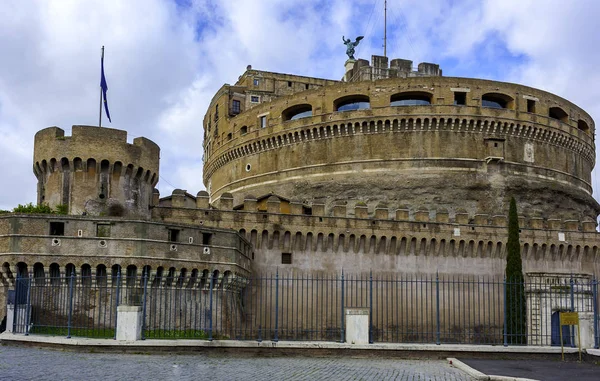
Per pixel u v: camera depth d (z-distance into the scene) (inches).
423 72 3833.7
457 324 2669.8
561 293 2274.9
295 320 2458.2
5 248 1649.9
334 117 3228.3
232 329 1966.0
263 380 965.2
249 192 3486.7
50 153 2062.0
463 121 3159.5
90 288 1673.2
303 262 2534.5
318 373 1065.5
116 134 2107.5
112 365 1074.7
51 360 1121.4
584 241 2938.0
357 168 3174.2
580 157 3560.5
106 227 1718.8
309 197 3218.5
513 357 1352.1
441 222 2726.4
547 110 3366.1
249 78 4082.2
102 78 2316.7
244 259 2213.3
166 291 1642.5
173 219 2335.1
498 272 2787.9
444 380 1031.6
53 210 2017.7
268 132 3432.6
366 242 2625.5
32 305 1619.1
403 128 3159.5
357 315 1366.9
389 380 1010.7
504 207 3144.7
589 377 1067.9
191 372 1023.0
